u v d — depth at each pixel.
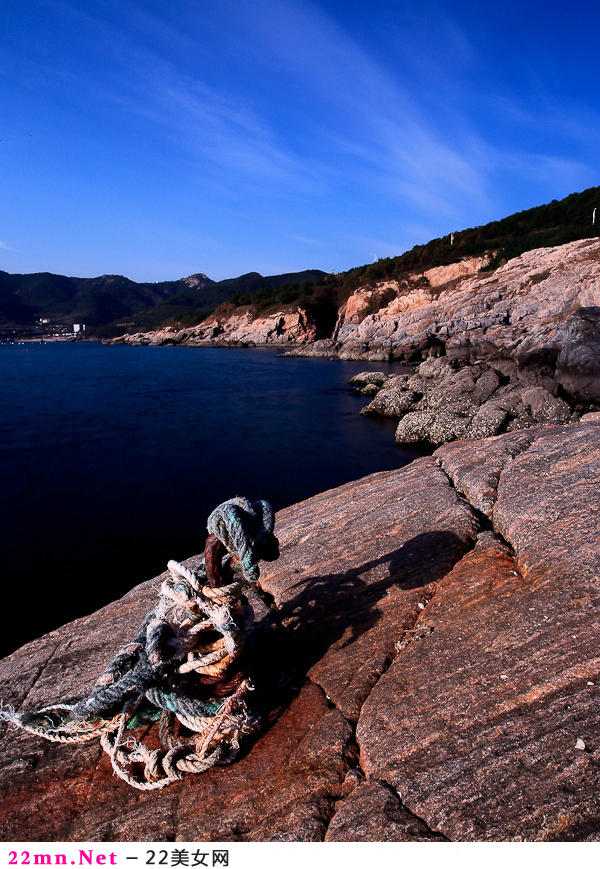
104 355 87.38
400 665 3.12
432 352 50.69
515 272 56.81
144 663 2.72
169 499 14.26
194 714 2.76
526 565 3.72
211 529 2.89
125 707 2.79
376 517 4.91
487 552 4.04
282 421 26.02
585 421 6.02
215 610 2.83
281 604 4.07
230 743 2.76
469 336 45.16
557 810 2.12
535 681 2.74
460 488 5.25
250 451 19.94
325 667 3.30
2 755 3.01
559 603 3.22
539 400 19.45
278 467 17.77
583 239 57.25
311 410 29.33
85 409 29.59
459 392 23.70
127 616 4.29
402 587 3.87
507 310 49.62
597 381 19.33
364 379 38.88
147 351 98.75
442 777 2.38
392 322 63.75
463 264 71.75
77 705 2.74
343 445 20.98
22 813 2.62
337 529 4.91
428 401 25.31
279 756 2.73
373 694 2.97
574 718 2.48
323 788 2.51
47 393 36.62
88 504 13.74
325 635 3.61
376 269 89.12
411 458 18.97
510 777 2.29
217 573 2.90
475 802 2.24
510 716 2.59
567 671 2.74
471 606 3.46
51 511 13.19
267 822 2.40
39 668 3.80
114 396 35.19
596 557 3.48
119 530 11.98
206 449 20.17
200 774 2.71
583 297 42.00
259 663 3.44
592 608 3.11
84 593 9.19
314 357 70.31
